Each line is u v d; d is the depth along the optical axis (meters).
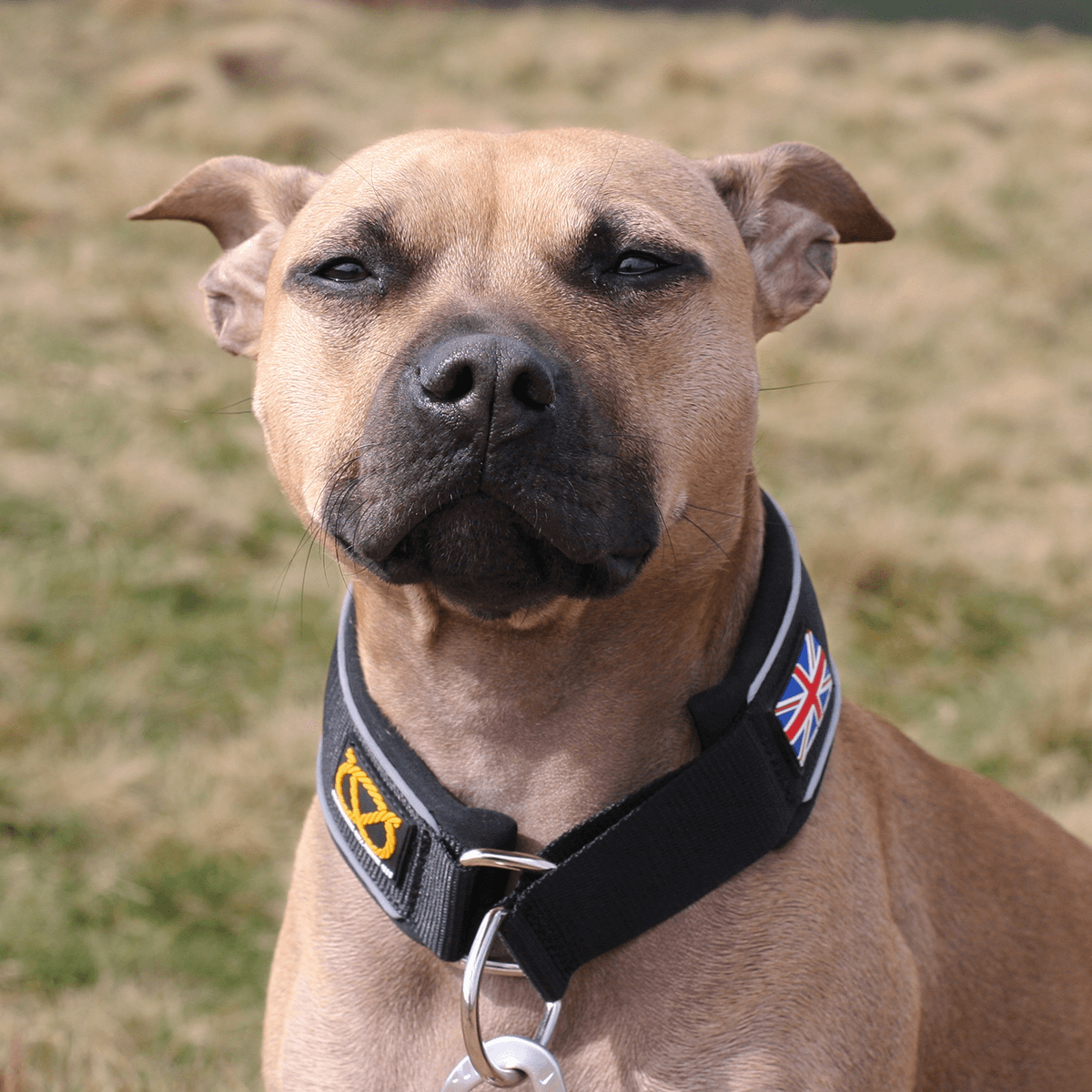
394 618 2.62
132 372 8.79
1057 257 12.84
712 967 2.47
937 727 6.02
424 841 2.53
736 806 2.46
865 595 7.04
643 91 16.91
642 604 2.54
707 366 2.57
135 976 4.43
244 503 7.43
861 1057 2.52
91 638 6.26
